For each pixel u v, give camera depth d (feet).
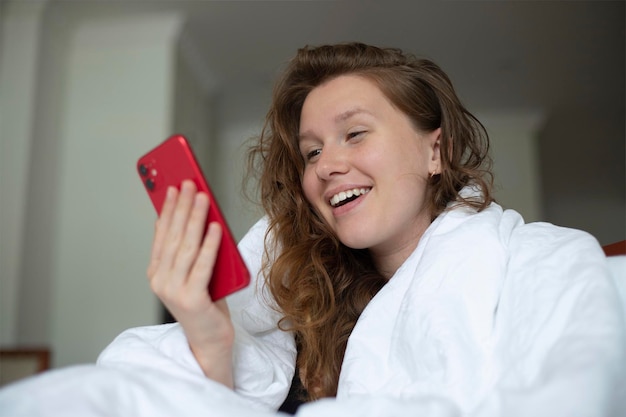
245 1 9.90
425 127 2.65
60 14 9.99
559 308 1.54
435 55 11.78
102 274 9.76
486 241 1.93
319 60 2.67
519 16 10.48
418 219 2.62
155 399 1.27
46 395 1.19
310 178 2.65
